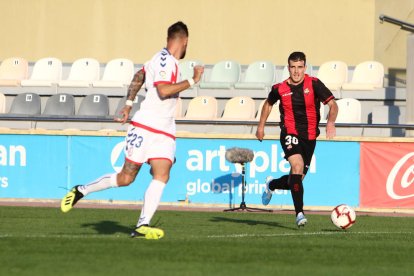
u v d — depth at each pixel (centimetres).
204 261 2227
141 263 2162
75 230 3012
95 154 4631
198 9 6769
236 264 2186
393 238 2922
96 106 5966
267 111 3209
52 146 4659
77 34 6850
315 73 6606
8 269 2039
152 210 2647
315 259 2319
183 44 2631
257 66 6412
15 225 3216
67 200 2677
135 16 6819
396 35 6500
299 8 6681
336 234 3008
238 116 5791
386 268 2183
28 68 6775
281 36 6706
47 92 6284
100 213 3875
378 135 5688
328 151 4497
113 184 2653
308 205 4503
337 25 6644
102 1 6838
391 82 6525
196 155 4572
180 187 4581
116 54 6831
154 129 2588
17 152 4681
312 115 3106
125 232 2942
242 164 4412
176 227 3234
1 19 6881
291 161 3098
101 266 2102
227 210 4362
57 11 6850
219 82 6206
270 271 2081
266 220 3688
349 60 6638
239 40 6738
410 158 4456
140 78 2650
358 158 4484
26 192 4681
